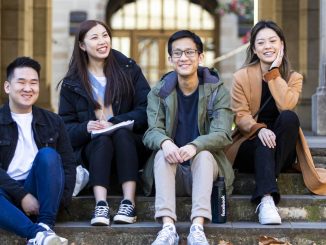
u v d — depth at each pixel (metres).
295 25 14.05
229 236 6.55
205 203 6.36
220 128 6.72
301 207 6.95
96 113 7.16
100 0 23.52
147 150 7.12
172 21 24.75
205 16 24.75
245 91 7.23
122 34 24.73
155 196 6.62
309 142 8.77
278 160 6.89
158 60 24.73
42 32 16.39
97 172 6.69
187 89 6.91
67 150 6.74
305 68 13.73
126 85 7.21
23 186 6.55
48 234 6.05
